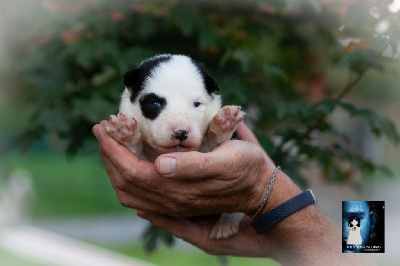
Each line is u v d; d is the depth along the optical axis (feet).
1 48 3.26
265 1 3.10
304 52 3.45
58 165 17.35
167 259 5.84
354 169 3.21
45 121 2.84
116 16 2.98
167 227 2.70
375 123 2.79
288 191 2.51
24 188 8.66
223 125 2.51
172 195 2.35
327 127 2.97
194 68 2.69
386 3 2.90
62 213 9.11
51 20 2.98
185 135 2.48
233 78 2.98
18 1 3.15
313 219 2.49
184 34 3.01
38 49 3.13
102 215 8.96
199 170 2.26
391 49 2.86
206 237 2.72
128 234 7.34
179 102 2.59
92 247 6.35
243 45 3.22
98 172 11.46
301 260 2.48
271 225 2.49
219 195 2.38
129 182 2.34
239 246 2.71
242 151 2.33
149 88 2.63
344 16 2.98
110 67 3.05
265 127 3.09
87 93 2.99
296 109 2.87
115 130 2.38
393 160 13.12
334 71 3.56
